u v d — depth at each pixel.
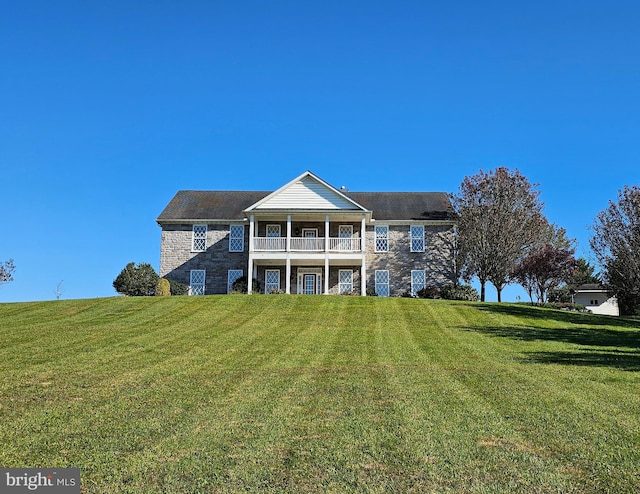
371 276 33.34
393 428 7.11
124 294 32.91
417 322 19.66
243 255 33.47
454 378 10.42
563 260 28.62
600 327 19.53
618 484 5.32
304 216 31.97
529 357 12.97
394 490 5.26
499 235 31.70
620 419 7.46
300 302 24.12
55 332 16.73
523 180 32.94
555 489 5.24
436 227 33.75
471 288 31.73
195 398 8.87
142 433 7.00
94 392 9.29
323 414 7.84
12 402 8.59
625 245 27.05
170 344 14.84
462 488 5.28
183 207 35.16
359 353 13.65
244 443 6.58
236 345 14.83
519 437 6.71
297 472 5.69
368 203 35.84
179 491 5.29
